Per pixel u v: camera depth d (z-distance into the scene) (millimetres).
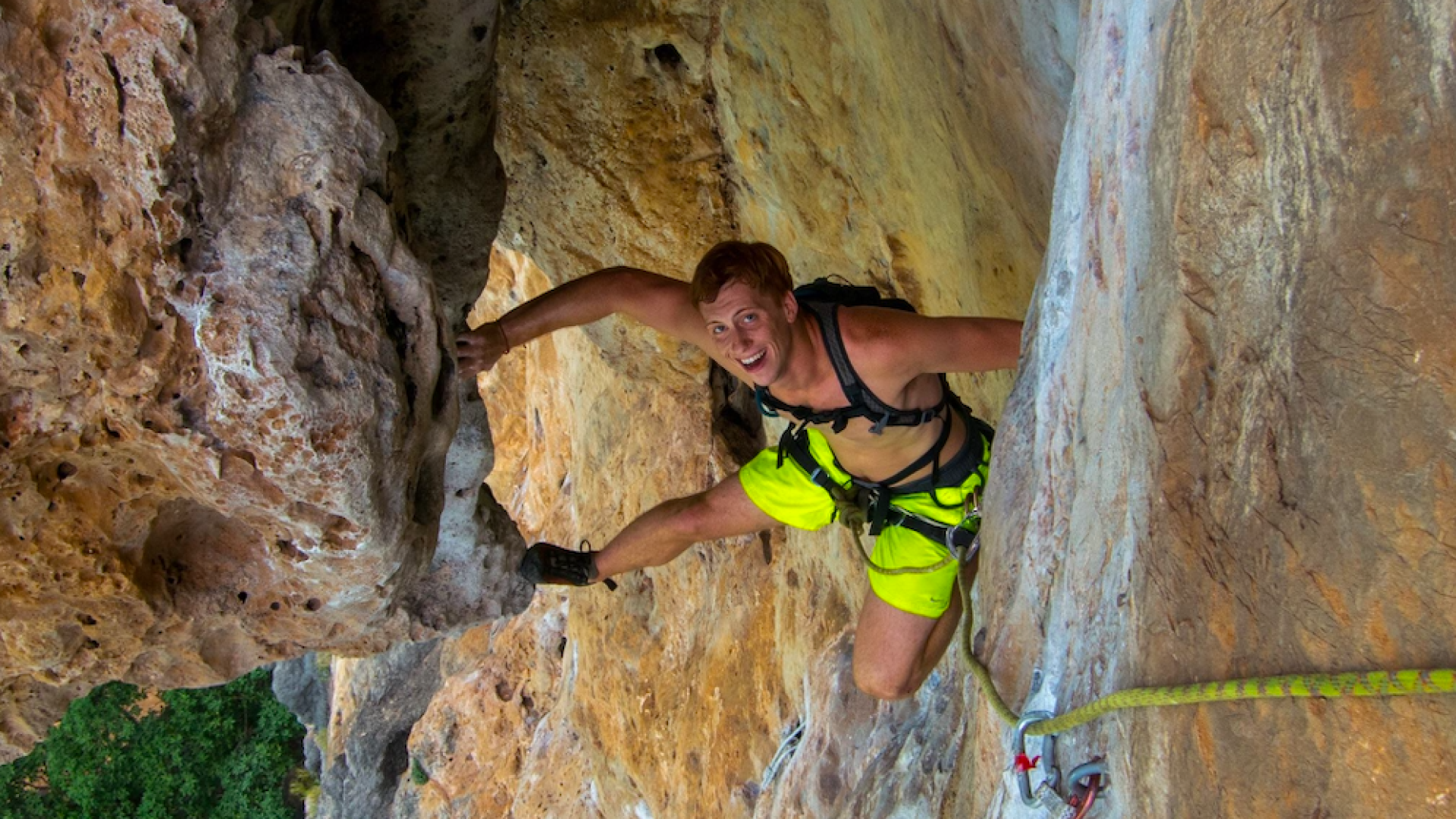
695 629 8609
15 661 3512
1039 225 4070
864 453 3695
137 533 3361
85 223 2732
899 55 4492
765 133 6055
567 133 6535
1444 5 1370
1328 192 1571
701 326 3564
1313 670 1579
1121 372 2232
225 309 2852
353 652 4402
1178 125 1931
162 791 21406
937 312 5578
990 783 2803
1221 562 1806
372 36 4098
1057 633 2461
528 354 11812
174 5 2721
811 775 6715
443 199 4684
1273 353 1689
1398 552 1453
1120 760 2109
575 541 10516
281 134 2955
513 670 13031
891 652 3959
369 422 3035
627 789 9445
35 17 2652
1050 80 3391
